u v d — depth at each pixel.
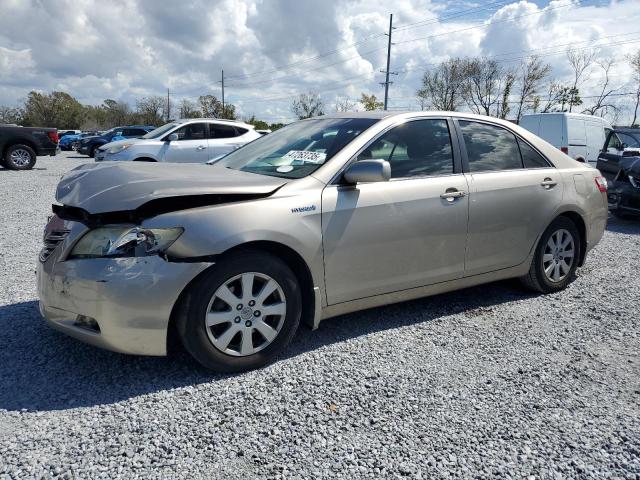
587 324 3.84
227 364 2.92
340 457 2.26
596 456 2.31
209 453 2.26
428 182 3.61
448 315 3.97
